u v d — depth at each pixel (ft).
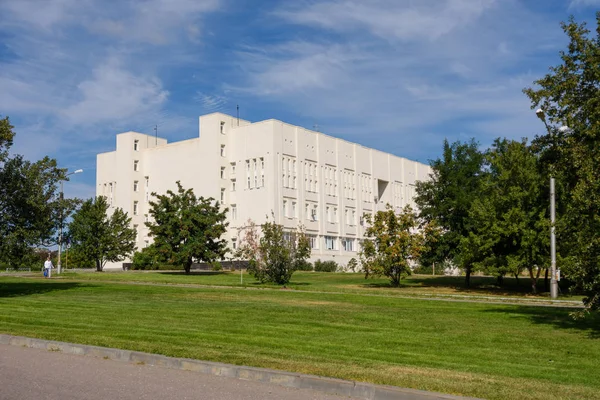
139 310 59.93
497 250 109.09
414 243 121.29
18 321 49.85
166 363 31.65
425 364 32.24
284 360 31.50
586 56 69.26
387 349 37.60
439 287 126.21
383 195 295.28
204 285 110.63
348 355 34.63
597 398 24.86
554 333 47.42
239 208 238.68
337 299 80.59
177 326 47.03
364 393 25.48
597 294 47.21
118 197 270.46
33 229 85.51
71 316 53.88
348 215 265.75
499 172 118.32
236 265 226.17
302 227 155.02
